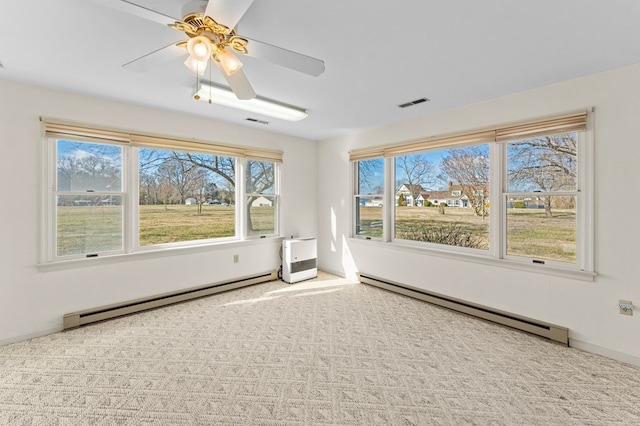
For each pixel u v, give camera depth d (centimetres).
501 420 161
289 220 456
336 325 281
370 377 199
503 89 260
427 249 345
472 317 300
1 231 238
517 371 206
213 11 127
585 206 235
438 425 157
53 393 181
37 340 247
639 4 143
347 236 447
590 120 229
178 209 352
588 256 233
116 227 303
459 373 204
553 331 247
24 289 248
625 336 216
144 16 130
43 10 149
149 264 319
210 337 255
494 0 141
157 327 274
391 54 197
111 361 217
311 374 203
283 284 418
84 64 212
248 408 170
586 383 192
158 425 157
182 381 194
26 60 206
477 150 312
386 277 393
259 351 233
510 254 285
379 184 411
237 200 404
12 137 242
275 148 435
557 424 158
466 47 187
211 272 371
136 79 239
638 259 211
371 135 407
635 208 212
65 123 264
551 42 181
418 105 305
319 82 244
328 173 477
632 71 211
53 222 266
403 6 146
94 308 283
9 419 160
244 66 214
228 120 367
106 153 296
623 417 163
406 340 251
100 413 165
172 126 331
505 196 287
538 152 266
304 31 169
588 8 147
